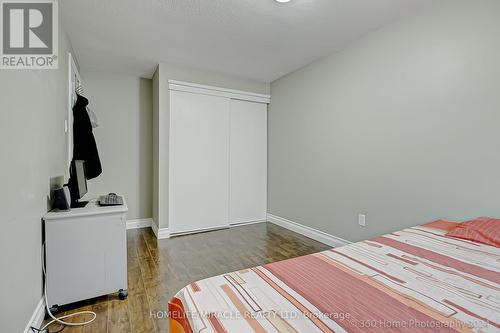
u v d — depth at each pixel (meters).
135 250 2.86
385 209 2.43
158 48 2.84
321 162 3.15
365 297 0.89
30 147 1.44
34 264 1.48
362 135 2.63
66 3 2.00
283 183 3.84
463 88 1.86
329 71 3.01
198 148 3.56
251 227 3.83
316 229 3.22
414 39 2.16
